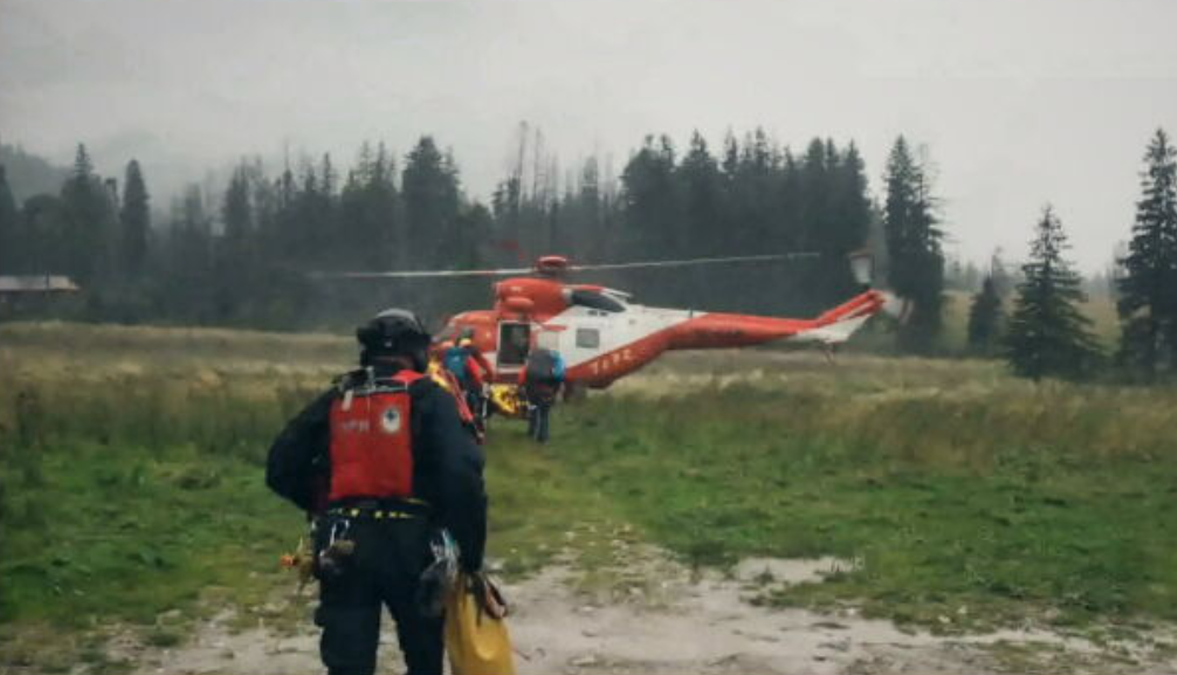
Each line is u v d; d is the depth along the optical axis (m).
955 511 12.61
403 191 82.56
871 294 28.70
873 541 11.02
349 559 4.92
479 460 4.98
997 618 8.57
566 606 8.81
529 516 12.18
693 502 12.96
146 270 75.38
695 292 73.31
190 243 73.00
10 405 18.66
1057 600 9.06
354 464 5.04
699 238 82.19
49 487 12.59
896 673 7.25
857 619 8.52
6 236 72.00
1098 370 56.22
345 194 78.25
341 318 57.47
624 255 83.12
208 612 8.37
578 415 21.30
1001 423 19.19
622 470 15.20
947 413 20.94
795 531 11.38
